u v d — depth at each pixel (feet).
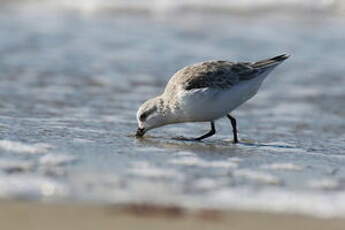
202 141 37.65
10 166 28.63
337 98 55.57
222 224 22.56
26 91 52.26
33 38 75.97
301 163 32.27
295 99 55.31
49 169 28.45
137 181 27.32
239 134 41.16
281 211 24.18
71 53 69.26
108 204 24.21
